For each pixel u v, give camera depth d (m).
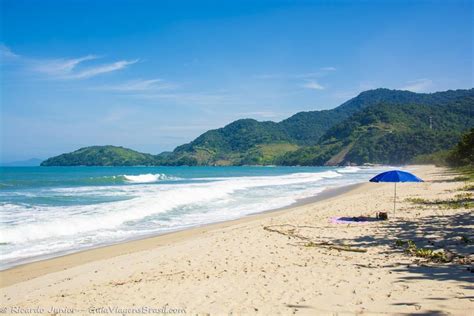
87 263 10.23
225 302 6.18
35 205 20.72
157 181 47.41
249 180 47.97
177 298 6.54
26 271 9.62
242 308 5.85
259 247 10.57
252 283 7.15
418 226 12.57
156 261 9.66
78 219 16.20
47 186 36.09
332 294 6.18
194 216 18.94
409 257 8.59
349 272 7.50
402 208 17.42
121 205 20.61
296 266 8.32
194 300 6.38
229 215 19.28
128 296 6.84
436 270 7.23
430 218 14.04
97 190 30.69
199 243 11.62
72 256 11.12
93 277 8.62
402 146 157.50
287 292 6.46
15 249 11.92
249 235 12.44
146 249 11.80
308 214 16.97
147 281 7.87
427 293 5.84
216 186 34.41
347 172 84.44
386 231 12.02
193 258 9.71
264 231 13.09
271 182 43.78
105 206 20.17
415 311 5.14
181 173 89.69
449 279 6.54
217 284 7.24
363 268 7.77
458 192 23.69
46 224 14.73
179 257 9.92
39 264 10.27
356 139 190.88
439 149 144.38
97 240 13.36
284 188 35.16
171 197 24.19
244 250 10.28
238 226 15.05
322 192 31.17
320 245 10.50
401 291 6.05
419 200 20.17
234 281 7.38
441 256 8.37
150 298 6.63
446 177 41.91
